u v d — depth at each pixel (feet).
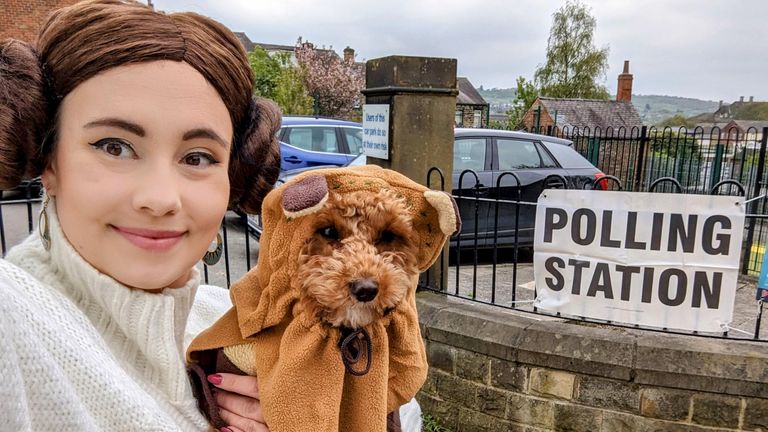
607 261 9.96
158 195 2.71
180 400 3.14
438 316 10.70
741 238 9.26
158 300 2.99
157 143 2.74
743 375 8.55
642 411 9.12
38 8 30.07
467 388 10.39
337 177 3.57
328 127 27.71
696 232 9.41
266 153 3.99
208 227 3.05
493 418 10.18
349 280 3.16
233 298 3.78
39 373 2.25
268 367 3.38
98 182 2.66
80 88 2.65
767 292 9.37
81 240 2.78
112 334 2.99
